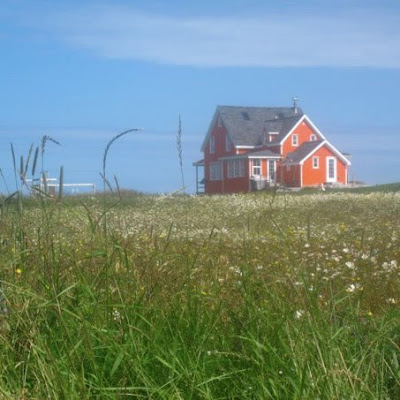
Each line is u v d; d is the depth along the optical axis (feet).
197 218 74.59
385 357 17.06
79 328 16.56
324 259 34.88
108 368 15.83
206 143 264.72
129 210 79.82
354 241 42.98
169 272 20.24
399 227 56.95
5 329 16.17
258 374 15.47
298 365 15.19
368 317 19.10
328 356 15.44
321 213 76.28
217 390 15.57
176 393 14.56
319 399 14.47
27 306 16.14
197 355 16.35
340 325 18.02
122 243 21.77
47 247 18.89
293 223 62.03
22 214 19.45
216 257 26.23
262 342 16.58
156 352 16.07
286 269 26.08
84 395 14.26
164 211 81.76
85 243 20.59
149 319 17.54
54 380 14.43
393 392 15.80
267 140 246.88
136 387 14.83
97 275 18.34
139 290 18.67
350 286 25.98
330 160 241.55
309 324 16.37
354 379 14.85
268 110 261.03
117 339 16.51
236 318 17.67
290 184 238.27
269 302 18.21
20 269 18.07
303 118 243.40
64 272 18.52
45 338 16.22
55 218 20.92
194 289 19.79
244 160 244.63
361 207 87.15
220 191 256.73
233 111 257.34
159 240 34.04
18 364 15.03
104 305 17.31
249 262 21.53
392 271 30.50
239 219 65.82
